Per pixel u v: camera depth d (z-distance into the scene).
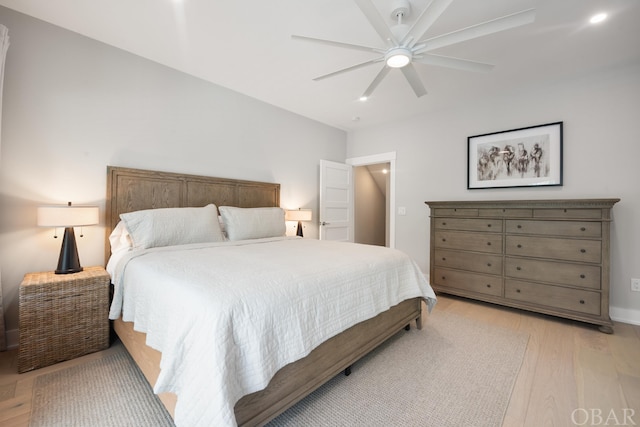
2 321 2.02
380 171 6.12
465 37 1.62
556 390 1.63
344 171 4.77
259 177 3.69
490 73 2.79
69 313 1.93
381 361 1.95
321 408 1.49
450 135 3.77
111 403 1.49
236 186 3.39
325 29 2.18
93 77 2.41
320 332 1.45
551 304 2.64
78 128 2.35
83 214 2.07
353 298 1.70
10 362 1.88
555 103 2.98
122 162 2.58
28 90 2.13
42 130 2.19
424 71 2.76
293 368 1.38
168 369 1.07
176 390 1.09
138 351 1.68
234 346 1.09
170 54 2.61
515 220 2.84
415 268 2.40
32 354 1.79
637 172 2.57
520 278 2.82
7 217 2.07
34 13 2.10
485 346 2.17
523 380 1.73
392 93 3.33
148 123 2.73
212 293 1.20
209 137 3.18
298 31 2.22
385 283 2.01
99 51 2.44
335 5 1.91
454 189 3.73
